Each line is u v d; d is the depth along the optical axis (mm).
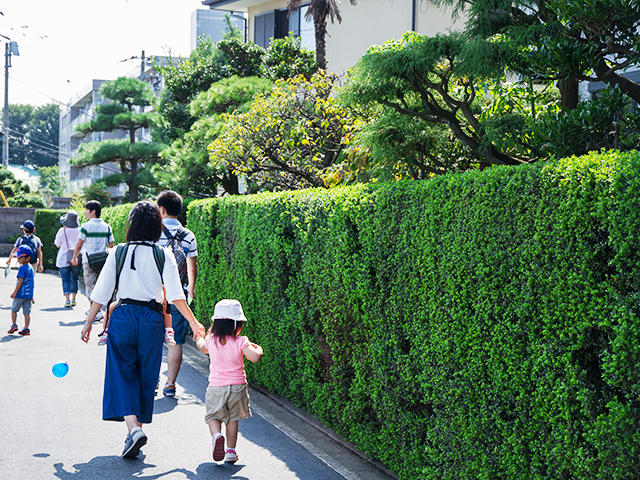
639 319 2803
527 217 3422
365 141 7371
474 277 3836
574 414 3150
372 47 6727
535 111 7379
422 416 4570
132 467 4723
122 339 4871
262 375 7352
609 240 2936
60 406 6188
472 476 3941
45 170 82438
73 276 13703
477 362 3842
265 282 7215
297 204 6441
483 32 5898
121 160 29172
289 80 12812
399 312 4652
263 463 5039
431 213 4242
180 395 7059
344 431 5609
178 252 7062
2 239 28953
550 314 3273
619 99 5793
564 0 4930
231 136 12492
